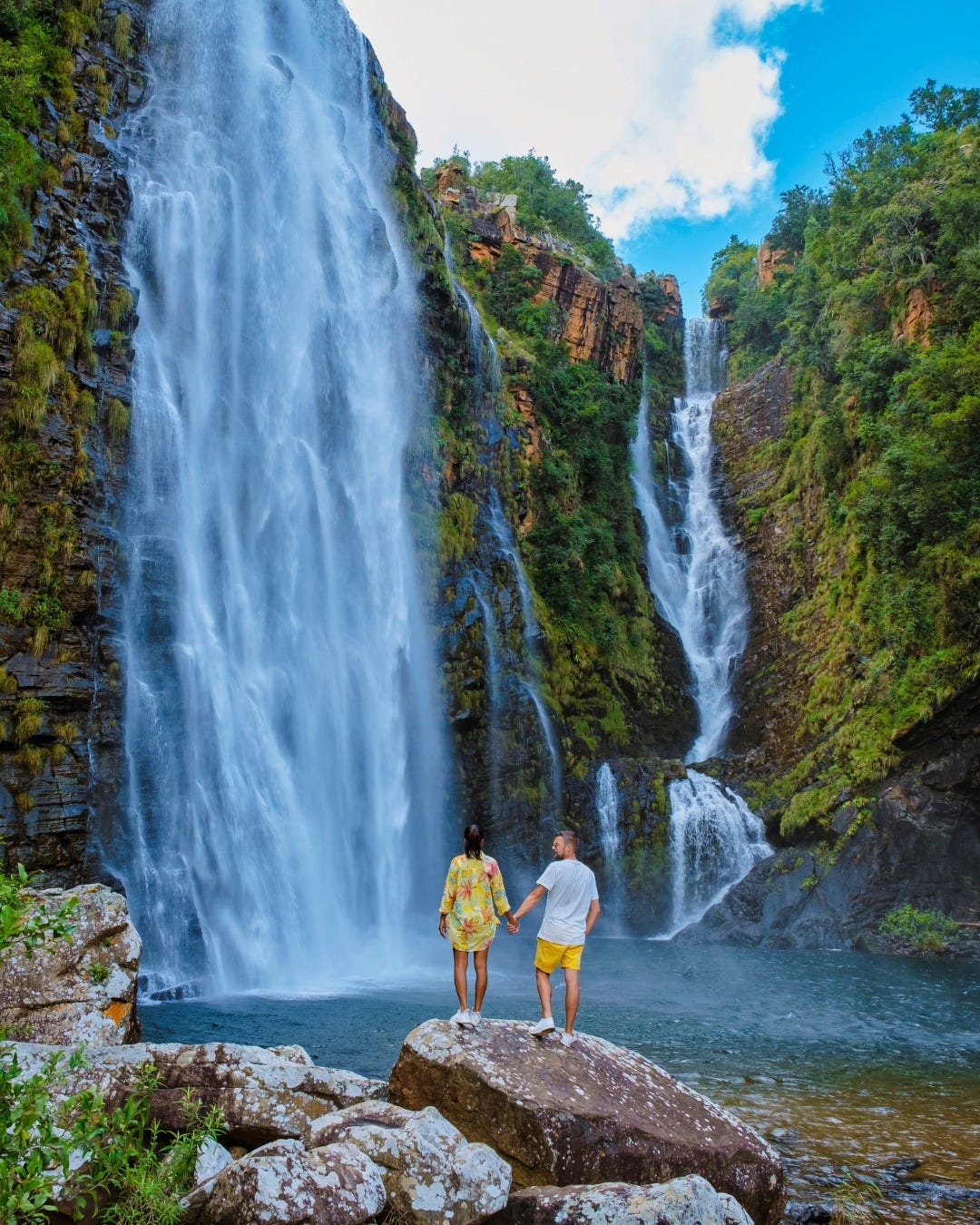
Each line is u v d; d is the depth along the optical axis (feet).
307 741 81.61
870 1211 25.08
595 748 113.91
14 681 56.39
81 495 63.00
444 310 117.08
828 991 61.82
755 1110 34.32
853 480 119.55
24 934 18.10
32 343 61.52
